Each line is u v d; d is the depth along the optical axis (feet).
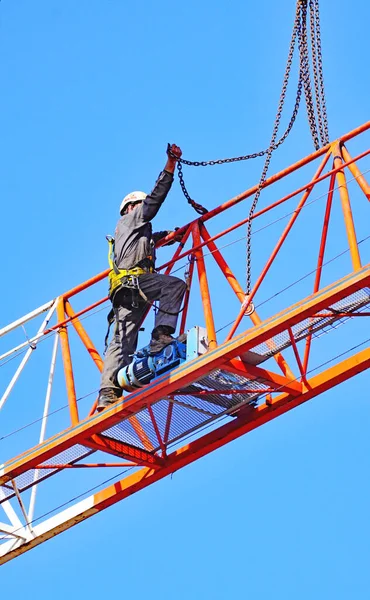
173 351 72.23
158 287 74.54
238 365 71.67
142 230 75.56
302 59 75.77
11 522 82.84
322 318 71.82
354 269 68.69
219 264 75.87
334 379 73.61
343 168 72.18
